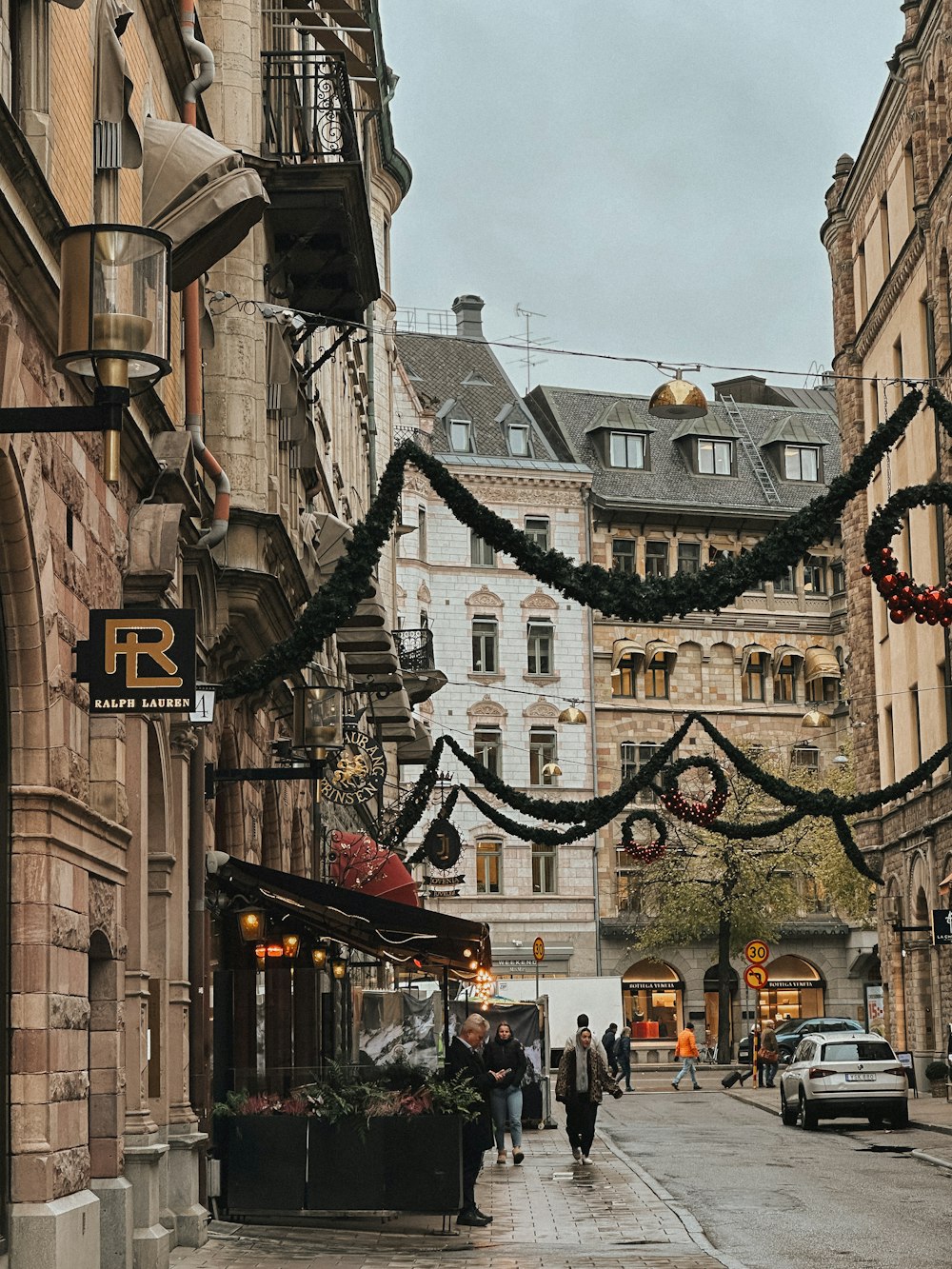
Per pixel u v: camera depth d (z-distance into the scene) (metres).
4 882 11.48
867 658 52.19
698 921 68.94
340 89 23.62
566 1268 14.70
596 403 81.31
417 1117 17.25
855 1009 75.94
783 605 78.56
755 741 77.06
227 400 21.27
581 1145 25.33
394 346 59.41
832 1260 15.23
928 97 42.72
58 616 12.11
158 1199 14.77
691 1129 33.59
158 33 17.03
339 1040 32.62
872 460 15.79
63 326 8.84
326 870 32.53
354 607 15.16
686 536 77.88
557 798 73.81
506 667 74.31
